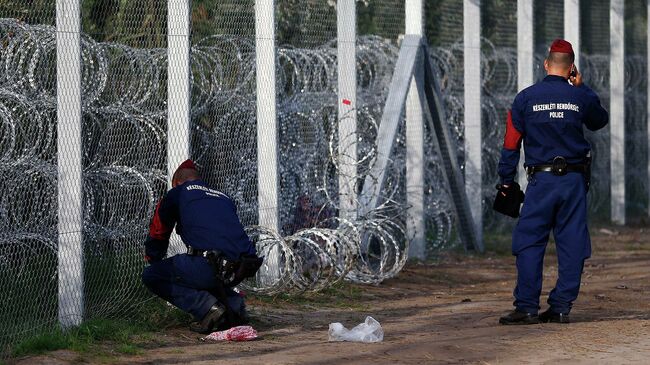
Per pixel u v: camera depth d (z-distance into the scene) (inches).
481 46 1910.7
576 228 1061.8
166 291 1011.3
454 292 1414.9
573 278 1064.8
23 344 901.2
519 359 861.8
